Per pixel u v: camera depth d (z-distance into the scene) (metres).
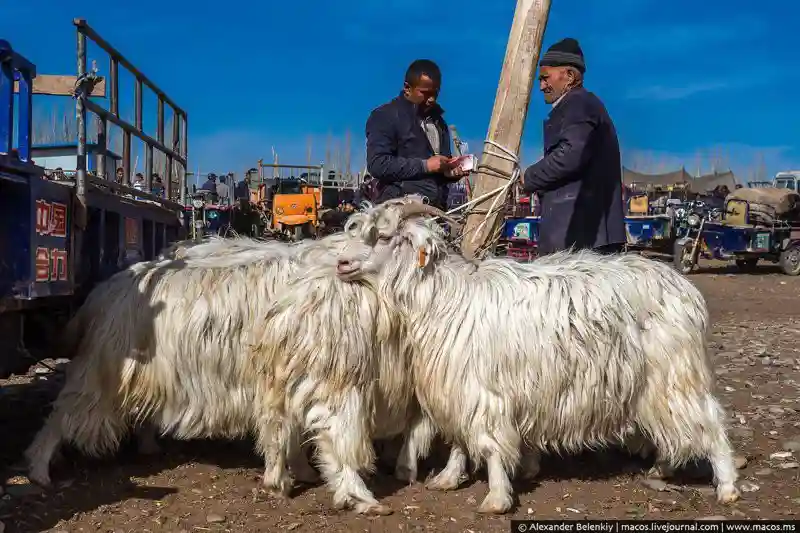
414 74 5.96
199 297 5.05
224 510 4.61
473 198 5.98
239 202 19.94
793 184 36.94
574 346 4.74
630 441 5.60
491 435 4.68
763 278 22.67
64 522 4.34
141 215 6.48
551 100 5.85
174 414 5.11
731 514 4.64
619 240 5.79
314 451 5.22
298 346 4.63
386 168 5.89
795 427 6.60
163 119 7.24
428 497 4.90
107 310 5.06
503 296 4.81
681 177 42.03
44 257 4.65
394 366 4.91
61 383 7.68
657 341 4.88
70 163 7.33
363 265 4.75
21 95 4.60
